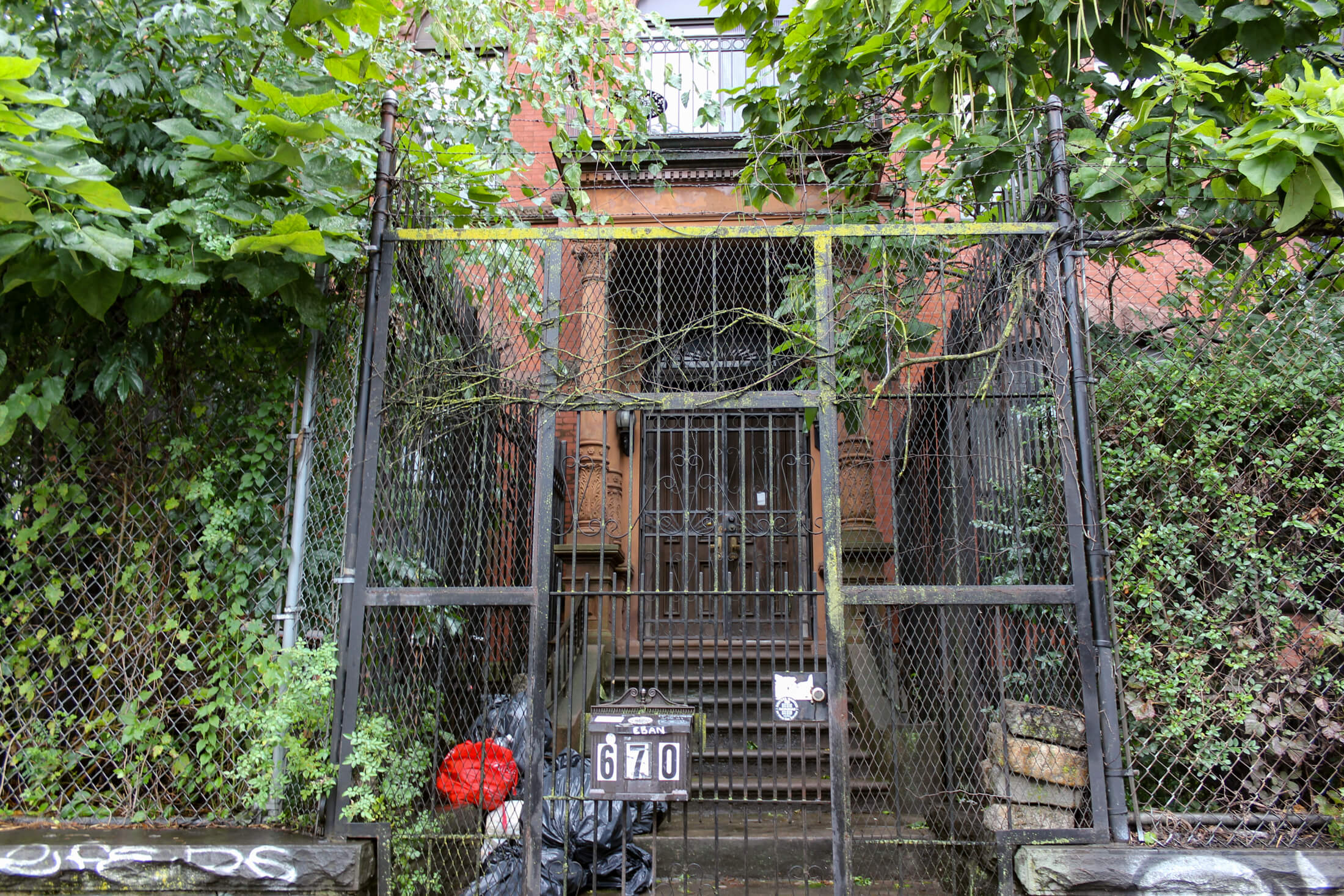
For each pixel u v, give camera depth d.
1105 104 5.59
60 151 3.22
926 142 5.16
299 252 3.54
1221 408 3.85
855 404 4.07
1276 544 3.87
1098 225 4.17
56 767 3.80
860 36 5.29
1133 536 3.81
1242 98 4.55
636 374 4.98
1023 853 3.38
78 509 3.94
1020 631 4.31
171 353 4.01
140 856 3.34
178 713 3.89
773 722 3.88
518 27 5.21
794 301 4.39
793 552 6.99
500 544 5.51
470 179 5.11
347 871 3.32
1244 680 3.70
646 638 6.66
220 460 3.91
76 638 3.89
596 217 5.05
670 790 3.65
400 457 4.07
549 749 5.20
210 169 3.58
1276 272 3.99
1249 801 3.60
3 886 3.33
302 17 3.69
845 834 3.54
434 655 4.74
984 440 4.63
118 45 3.79
